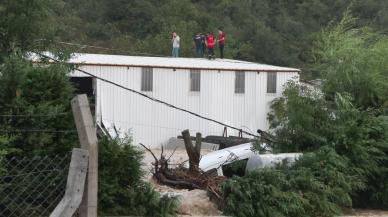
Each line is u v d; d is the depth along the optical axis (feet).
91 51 203.72
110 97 113.70
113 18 248.11
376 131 48.34
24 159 31.12
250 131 124.88
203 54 156.25
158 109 119.24
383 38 56.95
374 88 52.29
